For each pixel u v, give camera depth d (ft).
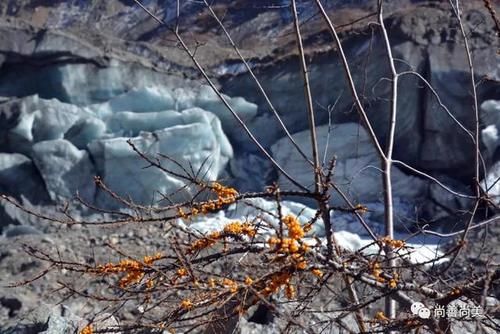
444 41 39.68
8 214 38.73
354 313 13.66
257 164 42.73
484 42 39.24
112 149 39.29
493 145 36.35
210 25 48.29
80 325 17.03
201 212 11.98
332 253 11.85
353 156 40.50
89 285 24.26
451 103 38.47
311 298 13.53
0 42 42.75
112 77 43.60
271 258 12.12
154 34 51.13
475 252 26.32
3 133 40.70
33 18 54.95
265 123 43.62
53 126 41.06
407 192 38.86
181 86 44.24
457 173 39.04
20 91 43.45
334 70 41.83
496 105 37.06
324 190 11.82
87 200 39.83
